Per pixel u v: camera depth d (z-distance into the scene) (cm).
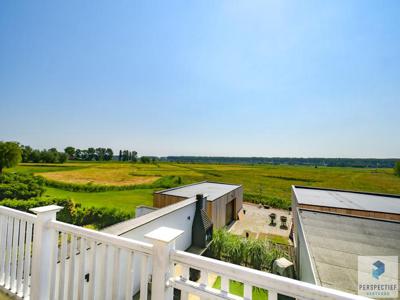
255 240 775
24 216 201
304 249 384
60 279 172
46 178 2914
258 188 3111
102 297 147
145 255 131
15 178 1673
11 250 213
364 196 973
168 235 126
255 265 698
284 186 3291
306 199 853
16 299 199
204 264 113
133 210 1311
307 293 88
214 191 1360
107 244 149
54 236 182
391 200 892
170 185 3055
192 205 782
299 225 515
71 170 4338
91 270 156
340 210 720
